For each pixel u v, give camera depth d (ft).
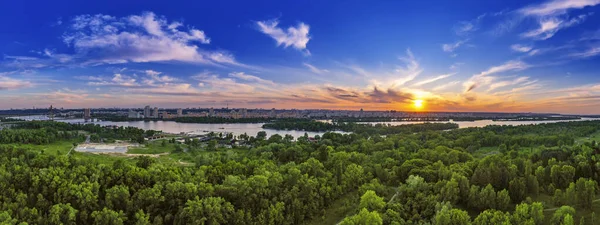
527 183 434.30
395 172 524.11
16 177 393.09
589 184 382.42
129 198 380.58
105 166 442.91
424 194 413.59
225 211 370.12
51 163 452.76
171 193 383.24
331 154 635.66
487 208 390.63
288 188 421.59
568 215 316.60
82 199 361.92
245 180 408.87
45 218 341.00
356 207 422.41
